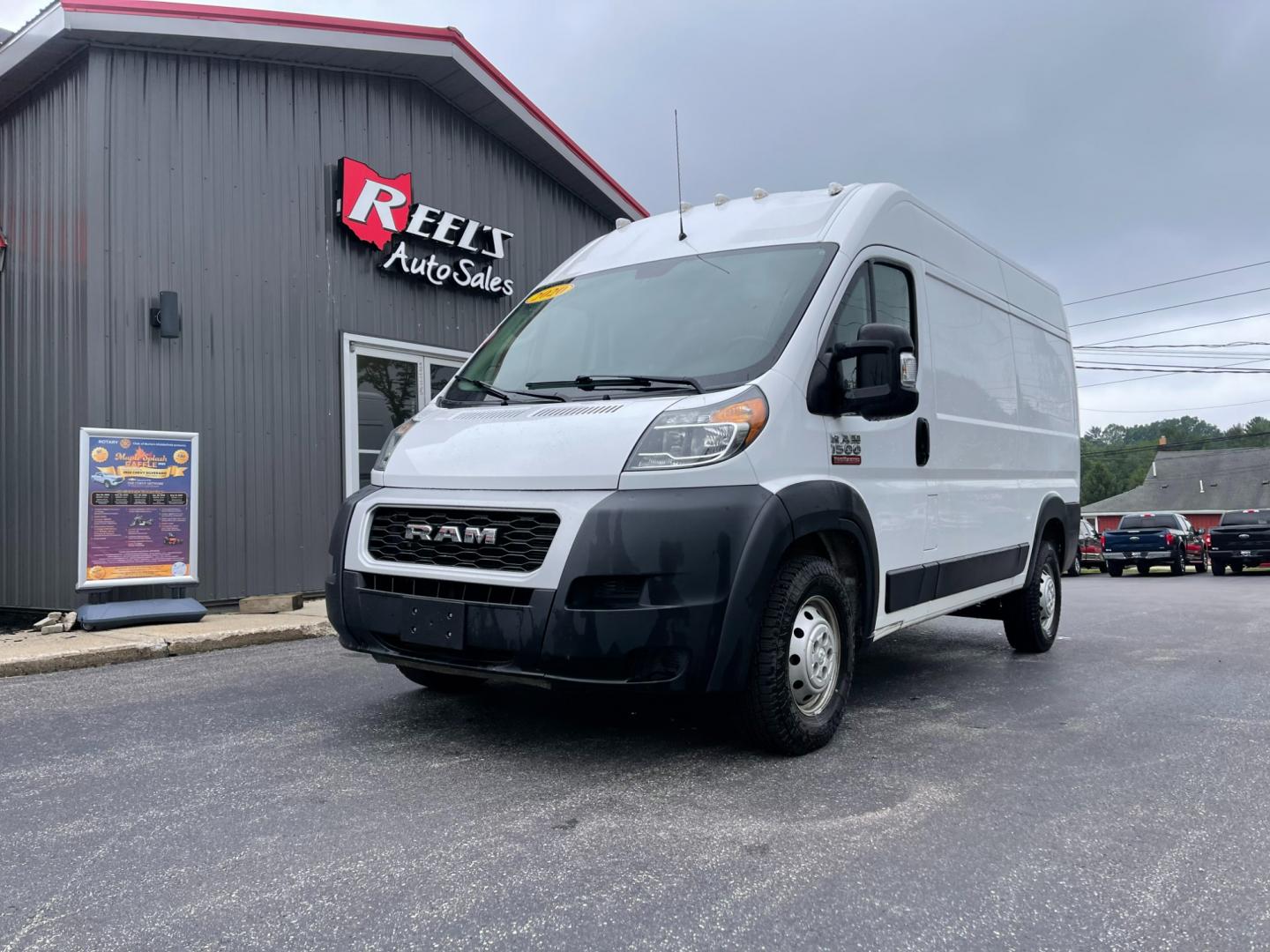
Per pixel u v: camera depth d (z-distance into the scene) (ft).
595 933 7.69
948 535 16.88
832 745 13.41
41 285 26.91
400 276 32.78
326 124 30.81
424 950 7.39
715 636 11.33
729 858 9.21
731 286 14.44
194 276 27.22
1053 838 9.83
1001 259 21.04
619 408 12.43
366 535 13.25
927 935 7.70
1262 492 180.04
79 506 23.29
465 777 11.72
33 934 7.64
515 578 11.59
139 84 26.45
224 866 8.97
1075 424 24.85
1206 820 10.43
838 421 13.69
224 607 27.35
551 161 38.83
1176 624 28.50
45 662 18.61
